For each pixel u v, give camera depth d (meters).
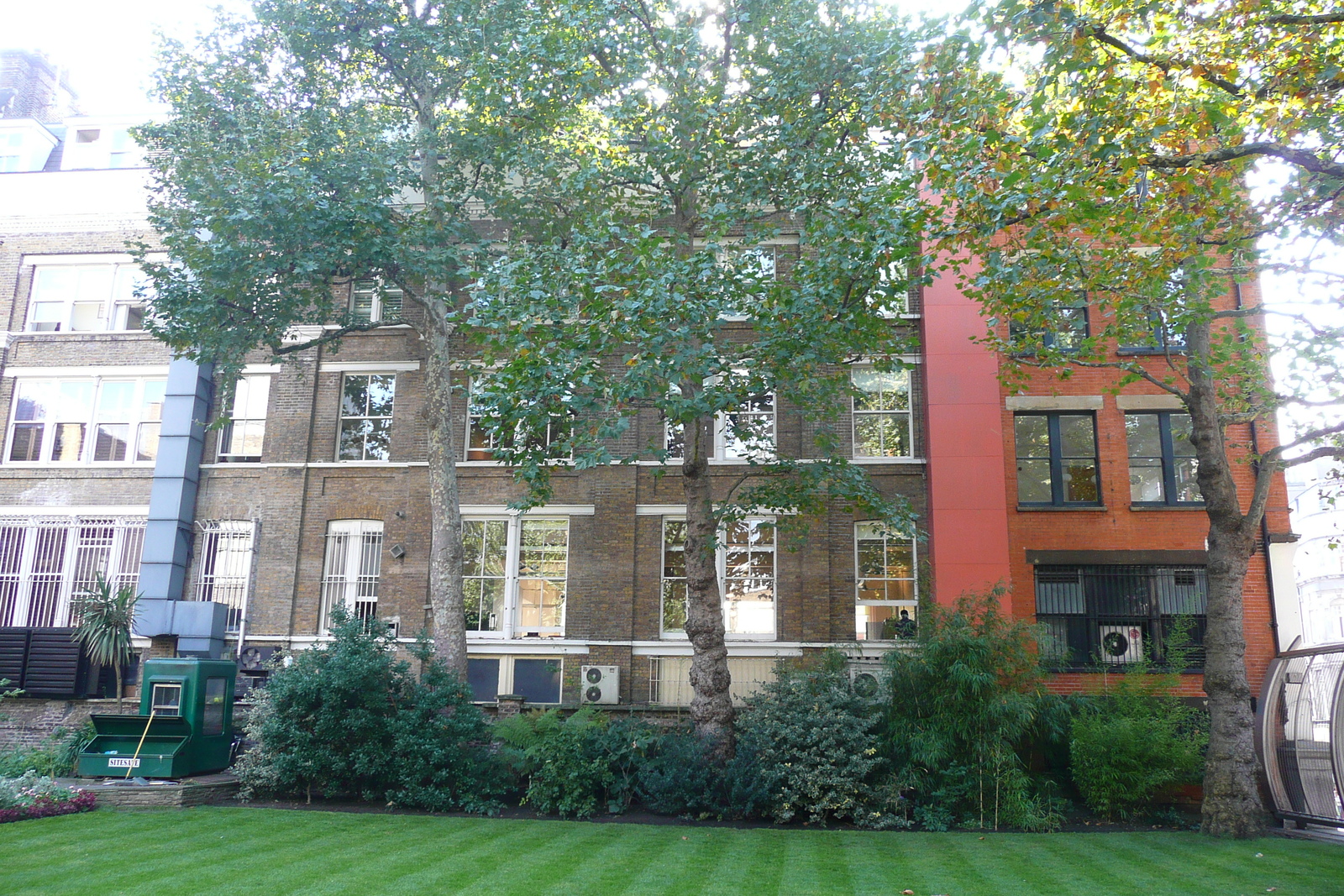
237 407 22.77
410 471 21.48
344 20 17.69
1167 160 11.25
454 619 17.64
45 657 20.50
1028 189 10.91
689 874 10.27
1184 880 10.51
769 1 15.62
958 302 19.73
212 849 10.95
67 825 12.27
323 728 14.59
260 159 17.39
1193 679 18.47
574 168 18.31
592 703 19.55
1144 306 14.96
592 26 15.25
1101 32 10.97
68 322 23.80
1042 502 19.62
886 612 19.89
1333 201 11.95
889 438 20.72
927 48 12.38
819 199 15.69
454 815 14.27
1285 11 11.67
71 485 22.62
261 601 21.25
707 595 15.74
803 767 14.14
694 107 15.73
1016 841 12.99
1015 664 15.12
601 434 13.82
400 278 18.58
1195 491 19.58
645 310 13.23
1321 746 15.89
